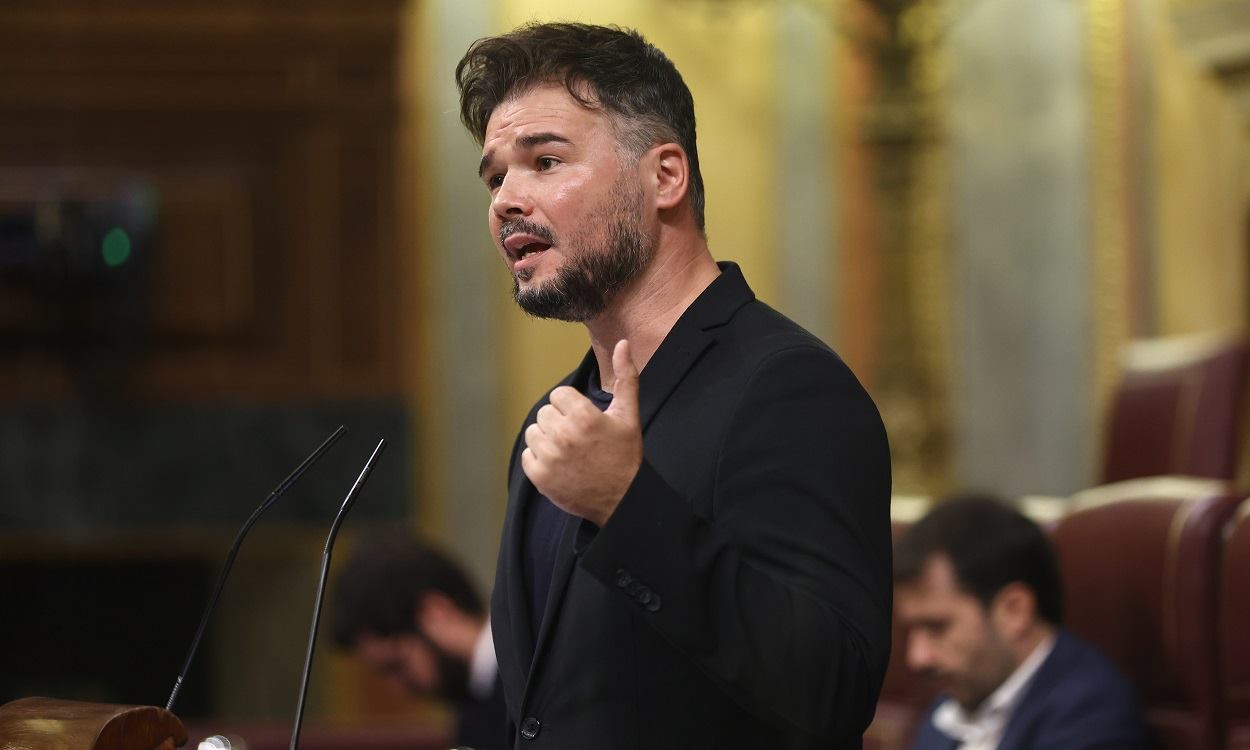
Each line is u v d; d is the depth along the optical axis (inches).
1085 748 377.1
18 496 845.2
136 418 854.5
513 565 222.1
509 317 866.1
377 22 860.6
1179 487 400.8
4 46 847.1
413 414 865.5
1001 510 404.8
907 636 497.7
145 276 832.9
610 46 219.8
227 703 896.3
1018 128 848.9
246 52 859.4
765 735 200.7
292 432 861.2
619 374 194.2
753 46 866.1
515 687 213.0
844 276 860.6
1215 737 373.4
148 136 859.4
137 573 903.1
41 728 195.6
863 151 860.0
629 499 184.9
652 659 201.0
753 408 203.3
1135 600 395.9
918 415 850.8
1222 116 781.9
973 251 852.0
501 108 220.4
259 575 887.1
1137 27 816.9
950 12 844.6
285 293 866.8
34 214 809.5
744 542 194.9
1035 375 844.0
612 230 214.5
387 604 485.7
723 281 222.1
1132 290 815.7
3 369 844.6
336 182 865.5
